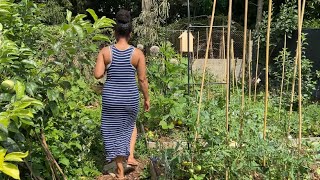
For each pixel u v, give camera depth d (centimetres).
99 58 462
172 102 627
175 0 1667
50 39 371
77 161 509
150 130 645
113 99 463
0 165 203
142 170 521
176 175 393
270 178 359
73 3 1850
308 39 952
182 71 739
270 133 416
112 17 2084
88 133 536
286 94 727
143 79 480
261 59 1003
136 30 1327
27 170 404
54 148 461
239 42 1334
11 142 285
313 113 729
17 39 401
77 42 378
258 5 1344
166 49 803
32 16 417
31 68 353
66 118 499
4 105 289
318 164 409
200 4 1614
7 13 352
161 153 447
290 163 363
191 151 390
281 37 966
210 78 912
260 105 602
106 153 480
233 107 469
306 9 1203
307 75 834
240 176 360
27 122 279
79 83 636
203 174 372
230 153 361
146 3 1324
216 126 396
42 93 364
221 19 1429
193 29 1346
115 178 501
